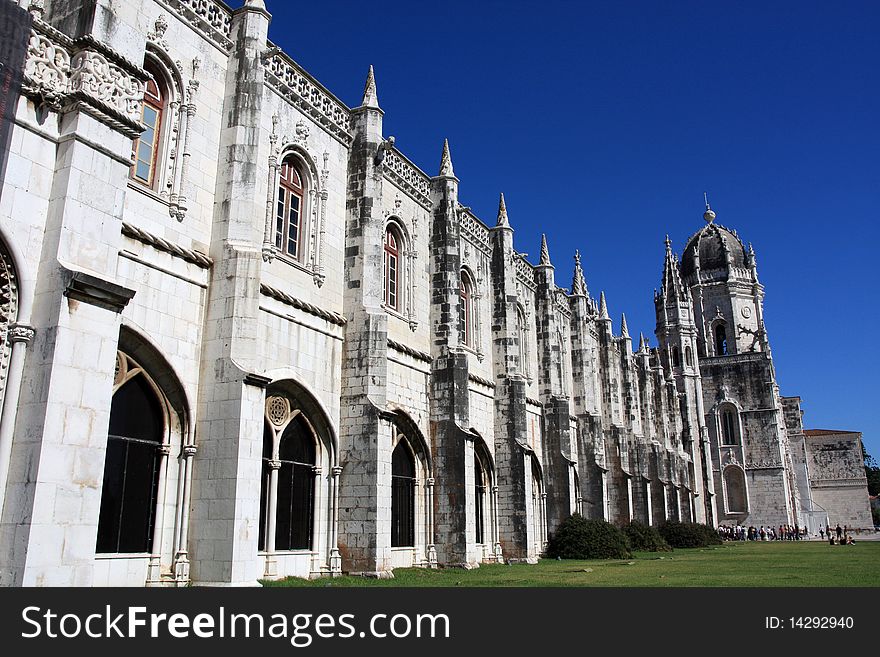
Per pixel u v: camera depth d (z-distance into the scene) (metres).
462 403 30.80
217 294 19.38
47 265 13.14
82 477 12.75
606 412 54.06
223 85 21.23
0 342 12.69
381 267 26.16
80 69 14.00
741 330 94.44
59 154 13.77
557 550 38.09
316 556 22.75
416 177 32.41
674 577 24.89
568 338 49.81
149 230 18.20
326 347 24.27
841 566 31.52
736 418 90.44
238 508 17.61
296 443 22.91
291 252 23.80
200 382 18.89
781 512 85.50
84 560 12.61
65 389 12.66
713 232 100.19
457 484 29.61
